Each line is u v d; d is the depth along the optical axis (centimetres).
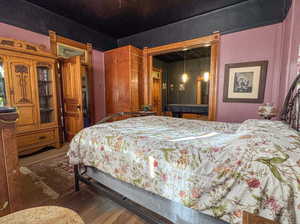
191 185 91
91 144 150
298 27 189
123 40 461
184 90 740
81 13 329
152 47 408
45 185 186
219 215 82
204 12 324
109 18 349
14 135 97
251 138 94
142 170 113
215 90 325
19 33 283
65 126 359
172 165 99
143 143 120
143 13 328
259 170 74
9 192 97
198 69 695
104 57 437
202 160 93
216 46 318
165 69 758
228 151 91
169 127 174
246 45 290
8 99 249
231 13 300
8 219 68
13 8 274
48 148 317
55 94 311
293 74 197
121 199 139
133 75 395
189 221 102
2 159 93
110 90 434
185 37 357
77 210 147
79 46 378
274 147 79
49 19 322
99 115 436
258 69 282
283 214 65
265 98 281
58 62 337
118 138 135
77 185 174
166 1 287
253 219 70
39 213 71
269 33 269
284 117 167
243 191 76
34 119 279
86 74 404
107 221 135
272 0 262
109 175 147
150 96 425
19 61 257
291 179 66
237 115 309
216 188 84
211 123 202
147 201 121
